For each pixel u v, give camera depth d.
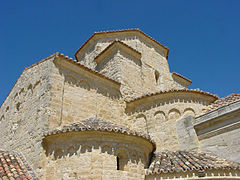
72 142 9.63
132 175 9.58
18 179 8.74
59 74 12.54
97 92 14.18
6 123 15.50
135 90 17.00
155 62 21.23
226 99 13.93
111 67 17.72
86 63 21.62
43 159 9.76
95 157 9.21
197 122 12.41
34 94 13.02
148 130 13.74
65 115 11.74
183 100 14.10
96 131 9.57
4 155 10.62
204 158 10.19
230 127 11.07
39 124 11.01
